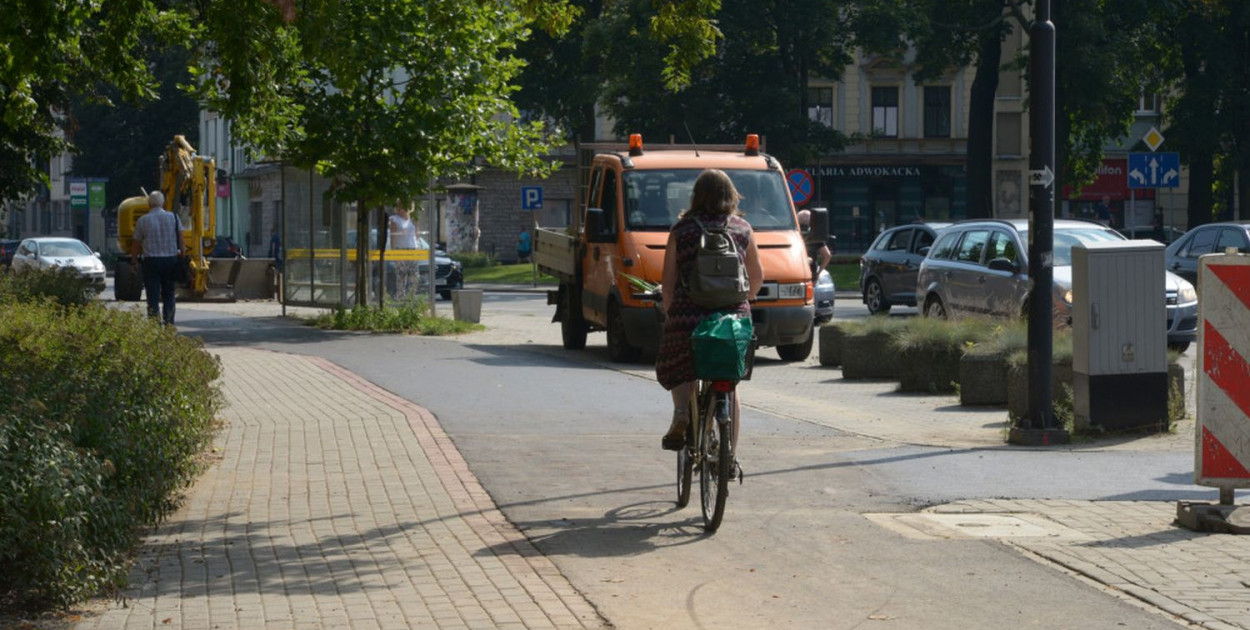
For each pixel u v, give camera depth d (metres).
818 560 15.00
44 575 12.45
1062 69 88.25
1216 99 95.62
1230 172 98.81
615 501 18.16
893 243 58.72
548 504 17.92
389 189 49.50
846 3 99.81
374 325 49.81
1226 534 16.19
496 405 27.91
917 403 30.39
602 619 12.67
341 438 23.38
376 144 49.12
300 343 43.38
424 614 12.73
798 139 100.19
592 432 24.41
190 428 18.83
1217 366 16.70
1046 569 14.59
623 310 37.72
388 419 25.61
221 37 22.52
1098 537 16.06
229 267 72.38
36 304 26.56
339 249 53.38
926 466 21.03
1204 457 16.72
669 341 16.95
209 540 15.73
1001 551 15.38
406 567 14.52
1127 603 13.28
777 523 16.89
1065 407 25.70
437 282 81.00
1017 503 18.12
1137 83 98.38
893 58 107.25
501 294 87.56
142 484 15.86
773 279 38.47
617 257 38.34
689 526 16.67
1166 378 24.75
